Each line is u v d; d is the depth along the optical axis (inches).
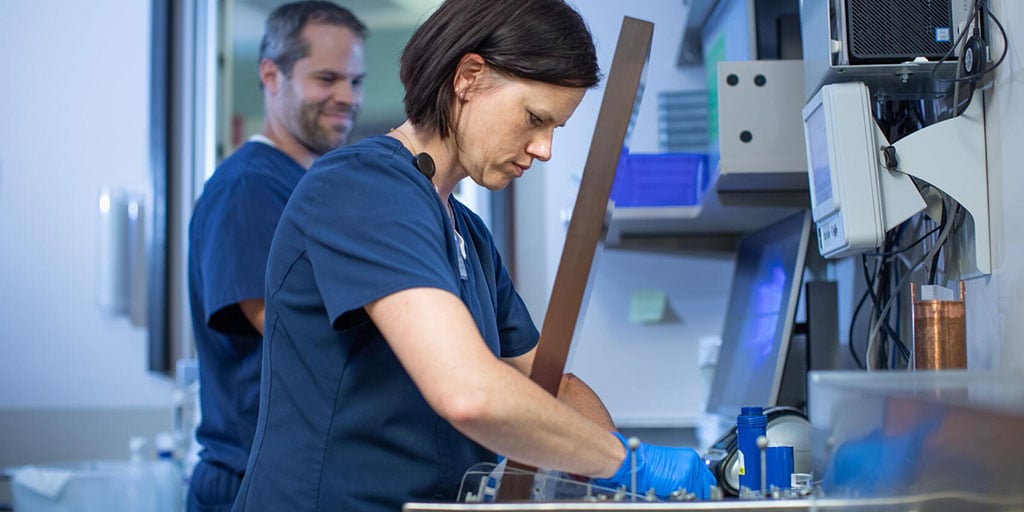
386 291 43.8
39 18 132.0
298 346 49.8
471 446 52.8
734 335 98.0
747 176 76.3
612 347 117.0
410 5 123.3
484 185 52.5
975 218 58.2
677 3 117.5
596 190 45.9
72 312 130.3
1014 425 31.4
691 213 96.5
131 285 129.4
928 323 53.4
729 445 57.3
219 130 129.2
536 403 41.9
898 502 38.1
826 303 82.6
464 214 58.9
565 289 45.7
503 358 64.2
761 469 50.6
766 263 93.5
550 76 48.9
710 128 95.6
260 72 107.7
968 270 59.8
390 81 122.7
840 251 59.0
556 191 120.8
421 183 48.6
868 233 56.7
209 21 129.6
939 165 58.0
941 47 57.8
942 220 61.1
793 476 52.7
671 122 111.0
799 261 79.4
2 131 131.2
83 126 131.5
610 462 45.7
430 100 50.3
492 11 49.1
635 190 99.8
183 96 129.5
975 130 58.5
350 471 49.6
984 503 33.3
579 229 45.9
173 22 129.8
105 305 129.0
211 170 129.0
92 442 128.6
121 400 129.1
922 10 58.0
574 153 120.6
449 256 50.1
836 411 37.8
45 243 131.0
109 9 132.0
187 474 107.3
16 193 131.0
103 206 129.5
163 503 114.0
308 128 105.9
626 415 116.3
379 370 49.5
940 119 63.1
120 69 131.8
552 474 45.6
